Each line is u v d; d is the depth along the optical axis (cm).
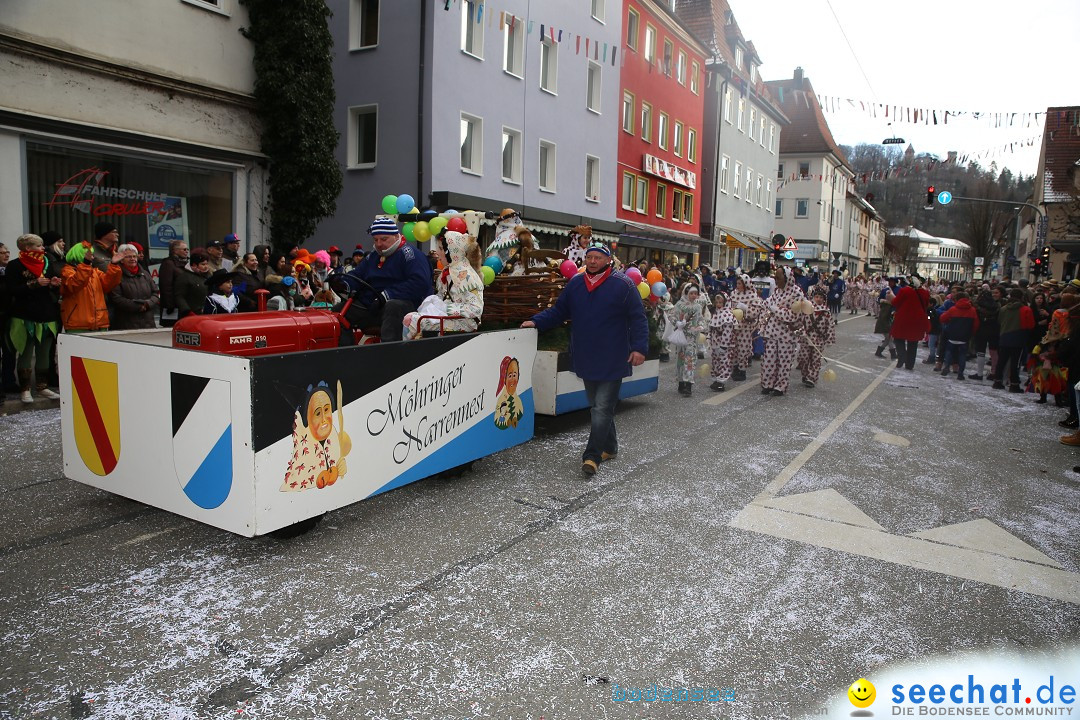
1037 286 1469
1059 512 526
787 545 439
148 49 1072
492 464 600
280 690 273
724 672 298
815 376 1098
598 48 2336
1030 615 359
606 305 559
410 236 616
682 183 3103
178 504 396
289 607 338
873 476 600
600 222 2409
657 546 430
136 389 405
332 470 407
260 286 821
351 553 405
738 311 1041
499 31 1859
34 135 945
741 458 645
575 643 316
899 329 1363
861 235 6738
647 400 929
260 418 360
